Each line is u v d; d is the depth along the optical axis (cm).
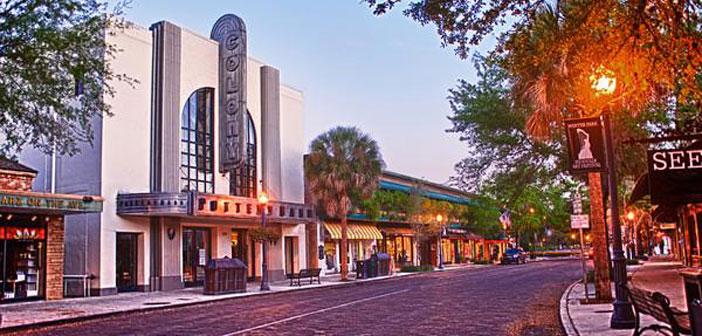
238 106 2983
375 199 4359
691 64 930
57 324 1592
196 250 2975
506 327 1288
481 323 1362
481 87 2814
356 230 4434
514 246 8181
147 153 2691
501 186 2803
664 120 2198
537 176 2816
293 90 3681
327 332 1257
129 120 2616
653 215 2880
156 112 2719
